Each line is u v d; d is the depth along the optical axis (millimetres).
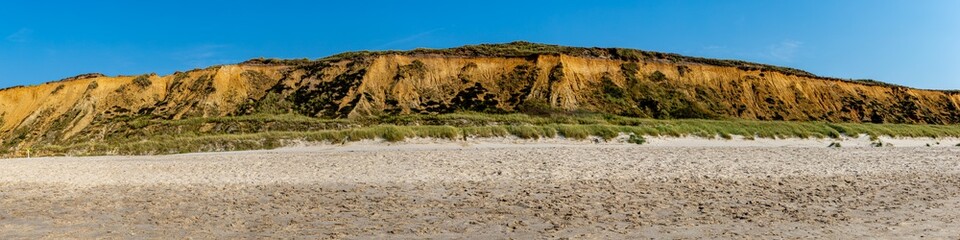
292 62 70000
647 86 63969
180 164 21359
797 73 71250
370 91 59781
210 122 49781
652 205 12242
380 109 57312
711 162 20219
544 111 56219
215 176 17766
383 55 65438
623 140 31547
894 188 14453
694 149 26391
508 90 61188
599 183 15281
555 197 13258
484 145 28953
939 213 11227
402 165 19641
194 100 61469
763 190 14172
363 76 61438
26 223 11156
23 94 67562
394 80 61500
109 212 12141
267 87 64500
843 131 38781
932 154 24188
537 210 11805
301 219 11227
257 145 30141
